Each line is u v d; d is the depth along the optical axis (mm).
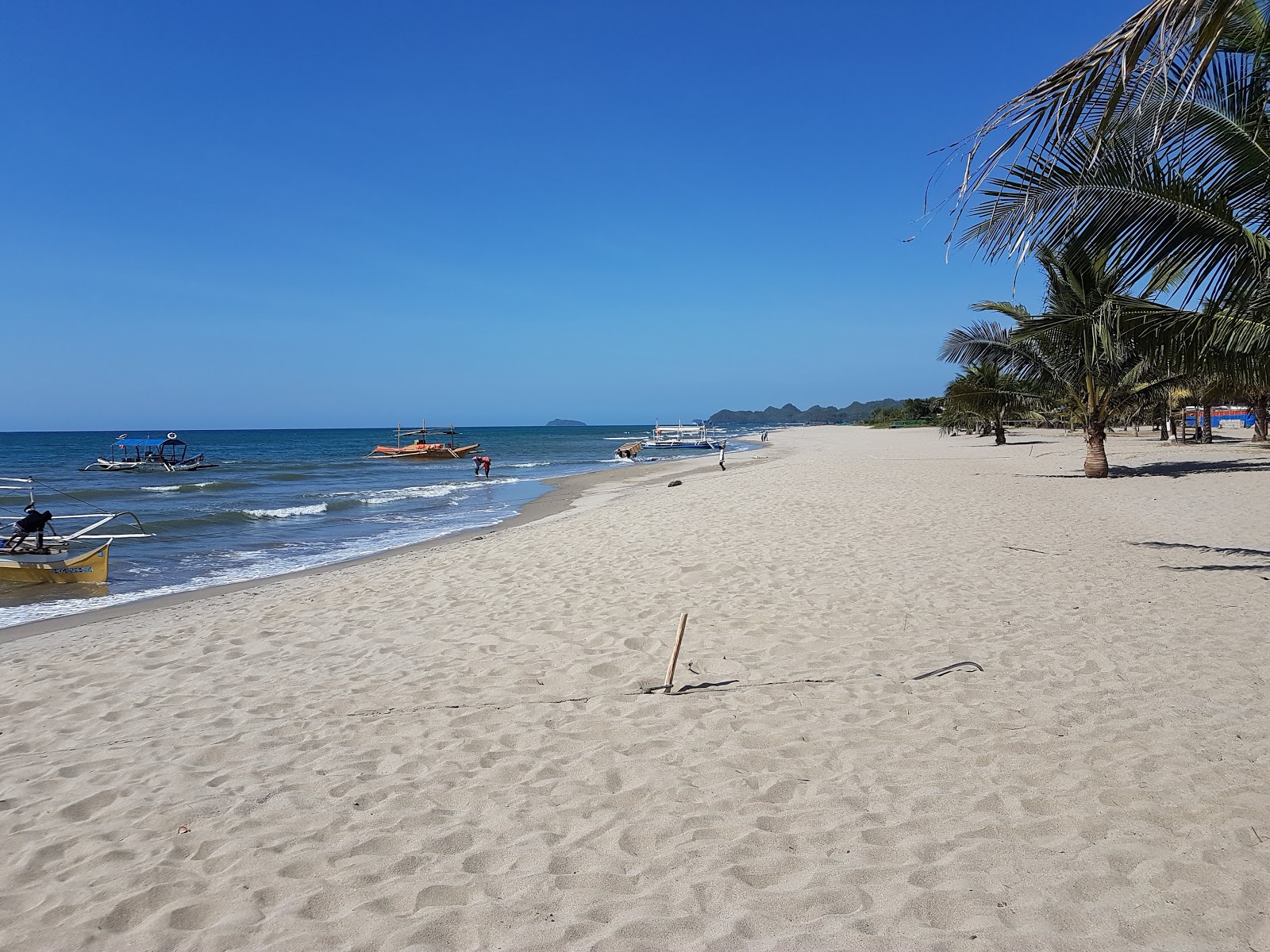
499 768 4199
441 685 5625
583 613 7512
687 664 5855
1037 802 3551
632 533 12453
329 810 3793
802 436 91000
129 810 3855
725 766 4094
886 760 4066
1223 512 12695
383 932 2809
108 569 12695
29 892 3160
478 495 26406
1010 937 2631
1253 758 3877
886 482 19781
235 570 12977
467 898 3016
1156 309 7195
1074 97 3758
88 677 6219
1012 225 6066
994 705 4746
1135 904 2787
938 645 6008
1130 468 20953
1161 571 8352
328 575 11172
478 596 8578
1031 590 7641
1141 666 5336
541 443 91062
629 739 4523
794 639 6348
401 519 19969
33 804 3957
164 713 5305
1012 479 19594
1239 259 5992
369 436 153500
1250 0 5328
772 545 10633
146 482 33500
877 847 3238
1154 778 3713
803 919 2783
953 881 2969
